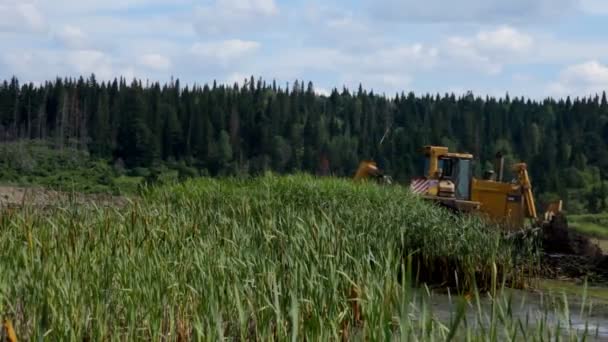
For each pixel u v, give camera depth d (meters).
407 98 138.00
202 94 117.44
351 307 11.35
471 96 138.50
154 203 16.64
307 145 112.25
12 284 10.23
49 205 14.52
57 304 9.62
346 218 19.00
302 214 16.66
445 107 132.50
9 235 12.02
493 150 120.62
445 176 30.97
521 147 123.44
